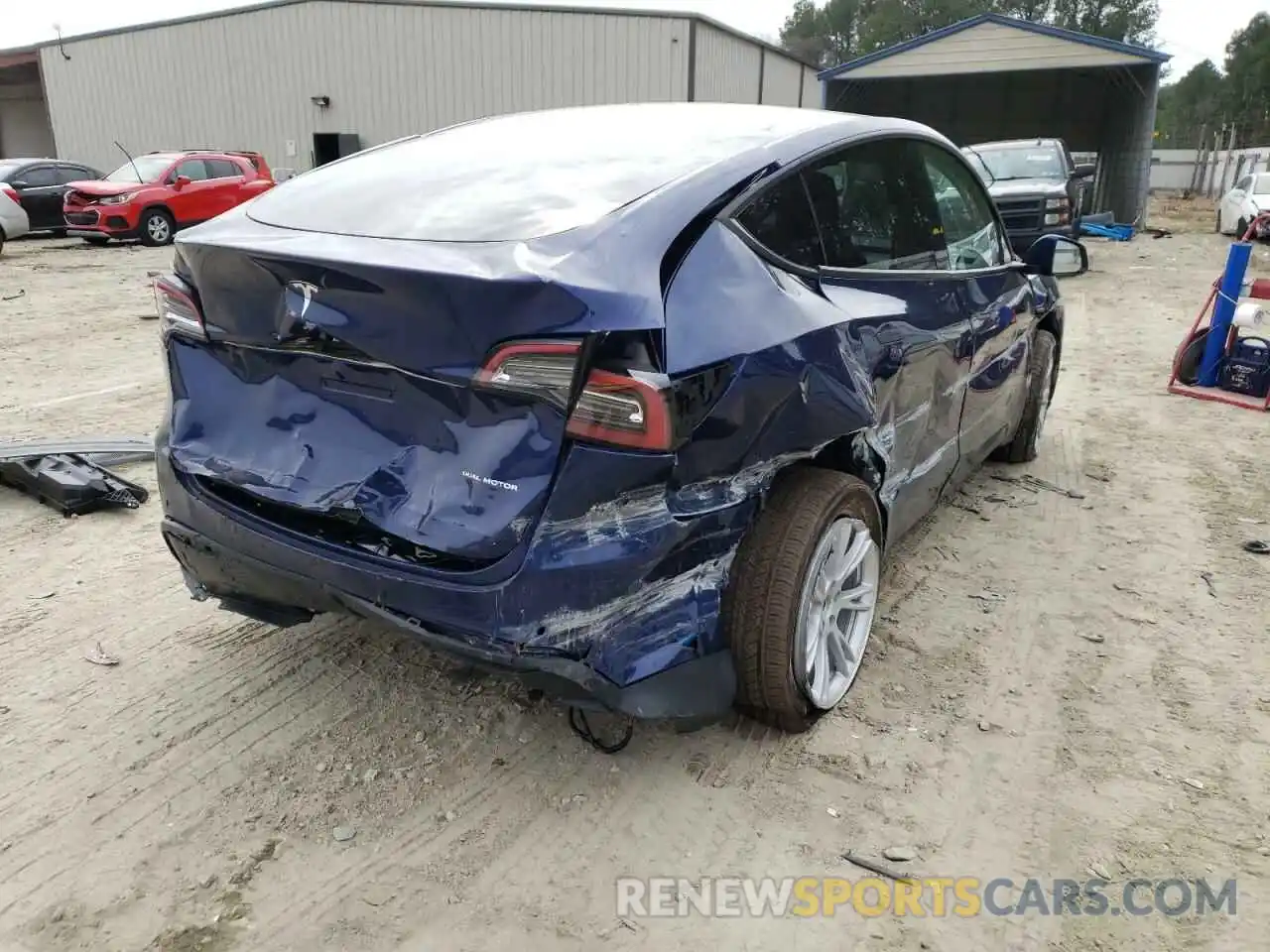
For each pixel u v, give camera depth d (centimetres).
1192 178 4328
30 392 656
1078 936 217
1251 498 486
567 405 204
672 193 242
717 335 225
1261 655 333
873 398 278
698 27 2353
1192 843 244
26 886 224
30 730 279
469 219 238
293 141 2597
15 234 1623
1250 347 679
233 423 252
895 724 290
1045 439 582
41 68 2844
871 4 7788
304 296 224
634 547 217
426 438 221
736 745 278
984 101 2573
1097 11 6931
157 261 1504
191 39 2612
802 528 256
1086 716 297
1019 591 379
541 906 222
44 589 364
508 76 2397
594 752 275
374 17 2423
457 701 297
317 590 238
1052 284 518
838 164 301
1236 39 7000
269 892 225
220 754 271
